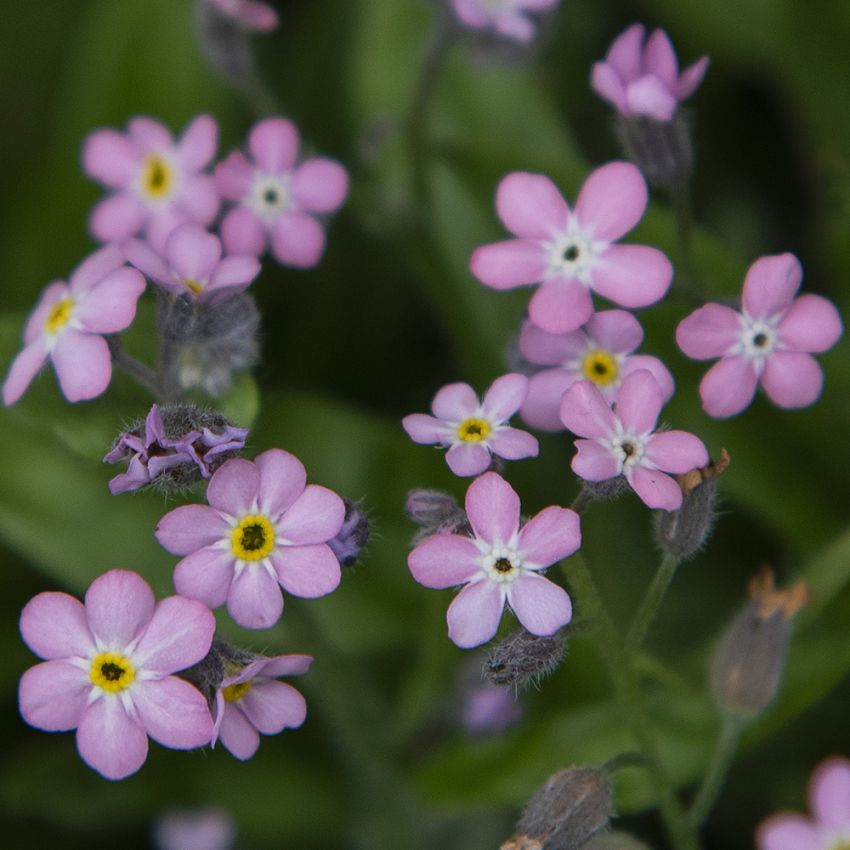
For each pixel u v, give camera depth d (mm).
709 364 244
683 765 236
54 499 243
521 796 238
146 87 263
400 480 244
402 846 251
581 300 223
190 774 250
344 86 270
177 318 224
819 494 246
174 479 218
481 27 241
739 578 254
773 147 270
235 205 243
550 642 217
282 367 264
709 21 267
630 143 231
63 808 248
